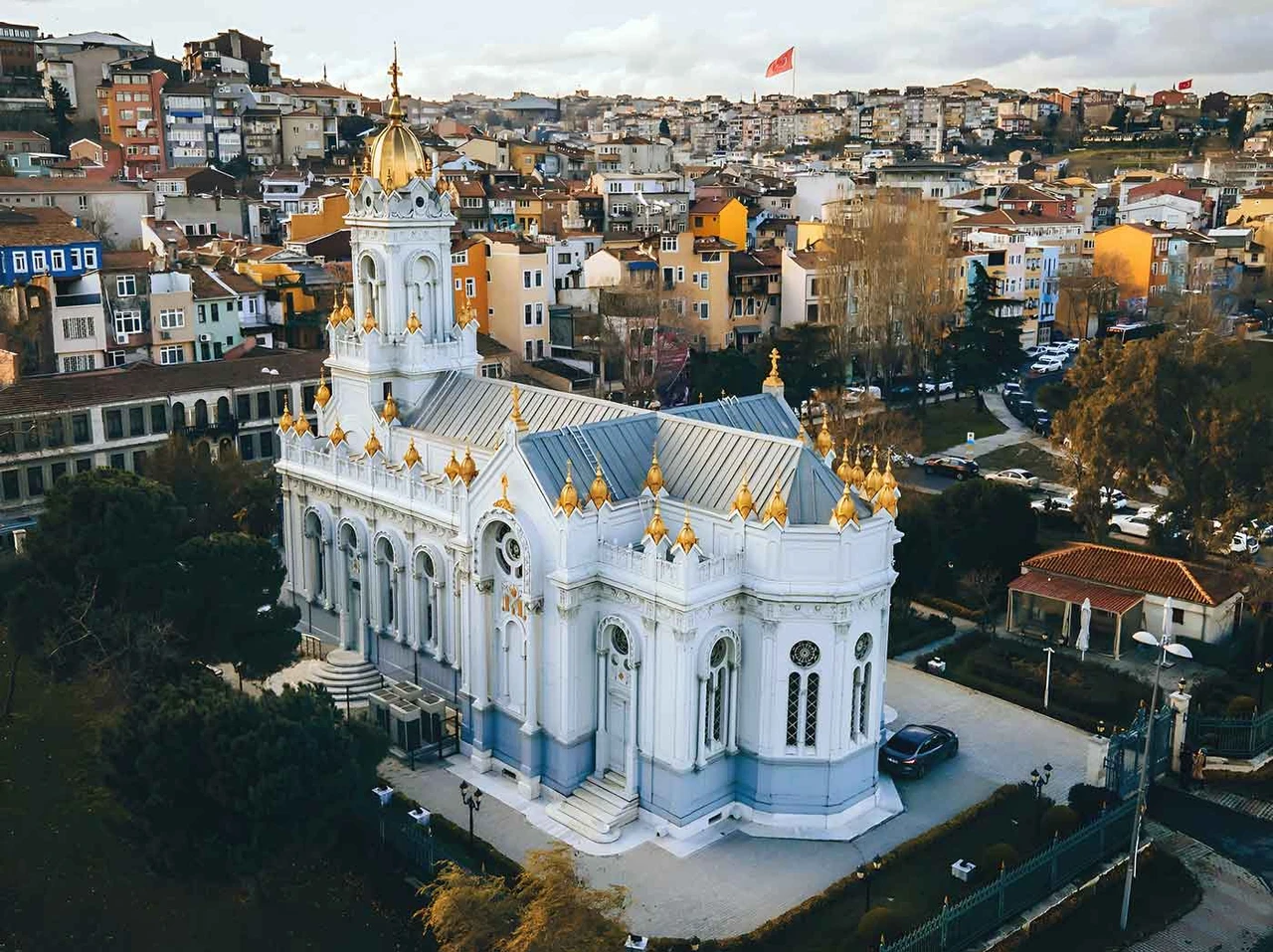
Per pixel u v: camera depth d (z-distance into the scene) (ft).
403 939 162.30
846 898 171.01
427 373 249.55
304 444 249.14
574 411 223.71
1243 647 254.47
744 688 188.44
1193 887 176.24
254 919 165.68
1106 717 225.97
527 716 196.65
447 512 212.23
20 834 181.37
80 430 325.42
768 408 228.22
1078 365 317.22
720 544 187.52
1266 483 269.64
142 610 208.85
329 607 248.93
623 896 150.00
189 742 156.25
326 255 507.30
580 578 186.80
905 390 494.18
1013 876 163.94
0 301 366.02
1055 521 334.65
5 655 240.32
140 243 545.44
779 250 546.67
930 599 280.51
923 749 206.28
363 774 167.73
